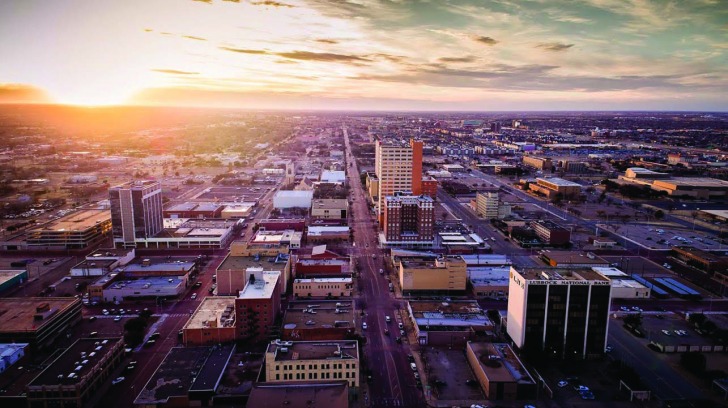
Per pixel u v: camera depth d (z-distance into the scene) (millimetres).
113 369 198250
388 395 181250
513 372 186750
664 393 182875
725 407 174125
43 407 171875
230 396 173375
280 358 179375
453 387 187000
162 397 171750
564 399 179125
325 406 150625
